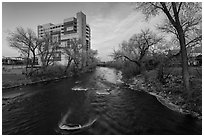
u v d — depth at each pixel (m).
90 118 10.33
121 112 11.35
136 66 30.55
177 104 11.41
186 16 15.13
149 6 13.79
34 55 30.92
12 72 34.59
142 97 15.30
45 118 10.48
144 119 9.73
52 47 35.03
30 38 29.11
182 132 7.73
